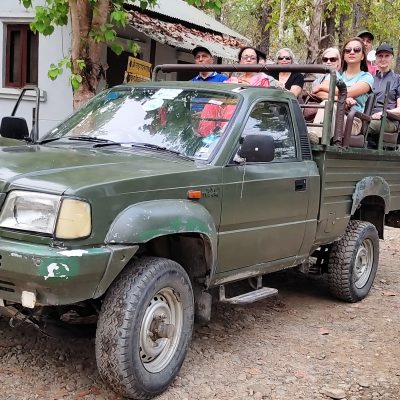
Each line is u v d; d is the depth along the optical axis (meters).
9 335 4.56
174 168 3.95
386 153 6.23
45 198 3.32
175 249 4.23
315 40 11.81
